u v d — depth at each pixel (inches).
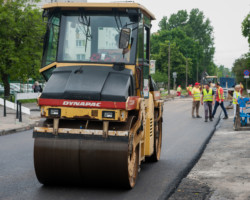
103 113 320.5
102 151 322.7
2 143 619.8
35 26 1547.7
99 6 361.1
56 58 363.9
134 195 327.9
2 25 1504.7
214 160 471.5
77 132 326.3
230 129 811.4
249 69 3774.6
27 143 621.3
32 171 418.6
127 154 321.1
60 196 322.3
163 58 4699.8
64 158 329.1
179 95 2925.7
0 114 1047.0
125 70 346.3
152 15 402.9
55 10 370.9
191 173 403.5
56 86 334.3
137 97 349.1
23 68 1545.3
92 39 363.3
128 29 341.1
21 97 971.9
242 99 788.6
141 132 369.7
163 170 433.7
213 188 343.3
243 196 316.8
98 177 331.0
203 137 709.9
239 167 427.2
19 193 330.0
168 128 857.5
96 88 325.7
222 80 2578.7
